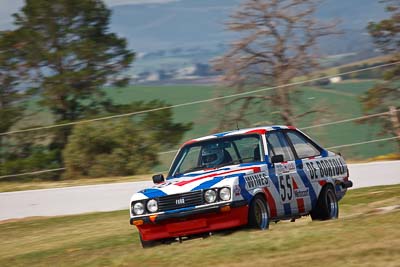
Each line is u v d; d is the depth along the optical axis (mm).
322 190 54312
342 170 57406
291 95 119062
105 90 144000
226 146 51375
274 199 49406
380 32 130875
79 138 112188
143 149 113562
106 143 112250
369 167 85250
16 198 87688
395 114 104188
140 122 119312
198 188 46906
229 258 39594
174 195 47219
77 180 99188
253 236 43906
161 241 48688
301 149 54281
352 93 120438
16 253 57500
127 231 61969
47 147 122562
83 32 146375
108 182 91562
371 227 42938
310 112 116438
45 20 144125
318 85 121875
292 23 131500
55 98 138875
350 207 63125
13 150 122375
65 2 144250
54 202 87312
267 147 50875
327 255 37250
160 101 142625
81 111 141750
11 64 140500
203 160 51344
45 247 58844
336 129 111500
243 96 119875
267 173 49531
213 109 119875
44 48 143375
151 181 87375
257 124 117750
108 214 79375
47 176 113188
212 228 46812
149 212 47719
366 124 113812
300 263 36344
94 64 144250
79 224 72750
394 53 128500
